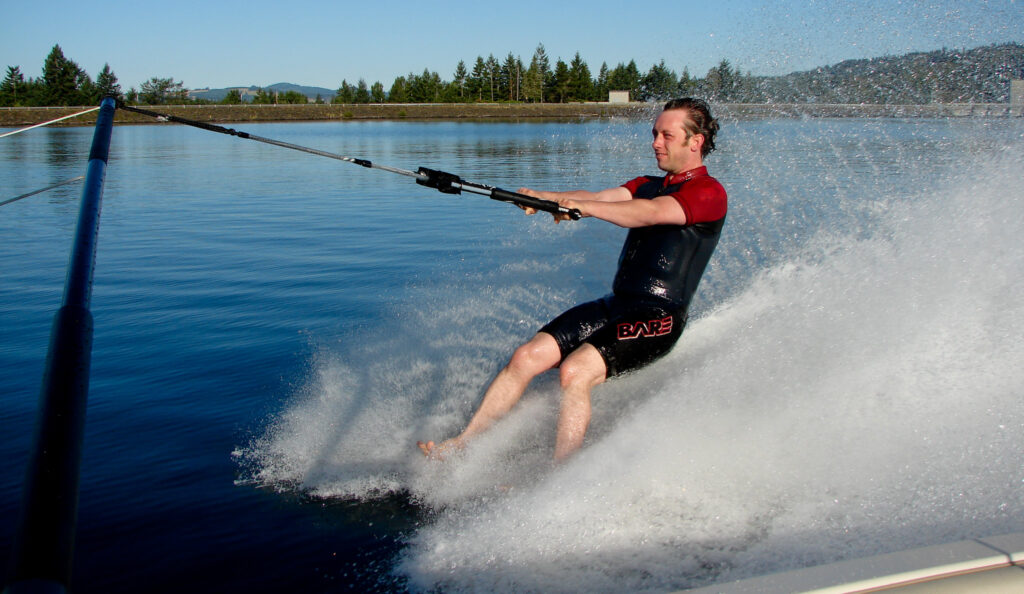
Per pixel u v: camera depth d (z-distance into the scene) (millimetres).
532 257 7289
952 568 1967
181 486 3219
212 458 3473
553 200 3303
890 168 5949
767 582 1935
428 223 10289
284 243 8945
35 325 5637
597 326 3447
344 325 5473
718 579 2502
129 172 18156
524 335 4949
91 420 3896
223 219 10922
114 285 6887
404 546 2775
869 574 1938
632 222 3295
